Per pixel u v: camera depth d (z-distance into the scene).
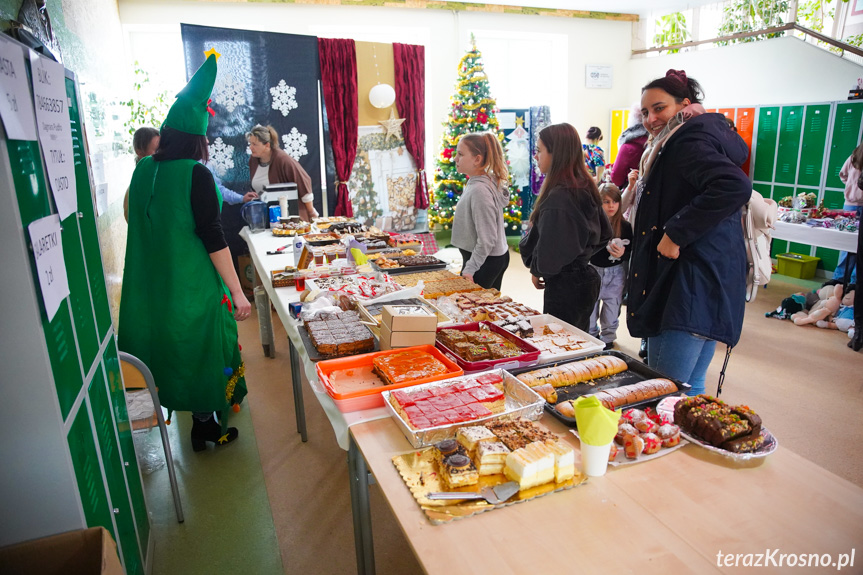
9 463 1.14
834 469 2.49
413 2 7.16
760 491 1.12
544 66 8.48
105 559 1.04
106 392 1.60
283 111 5.77
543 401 1.41
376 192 6.65
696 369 2.06
